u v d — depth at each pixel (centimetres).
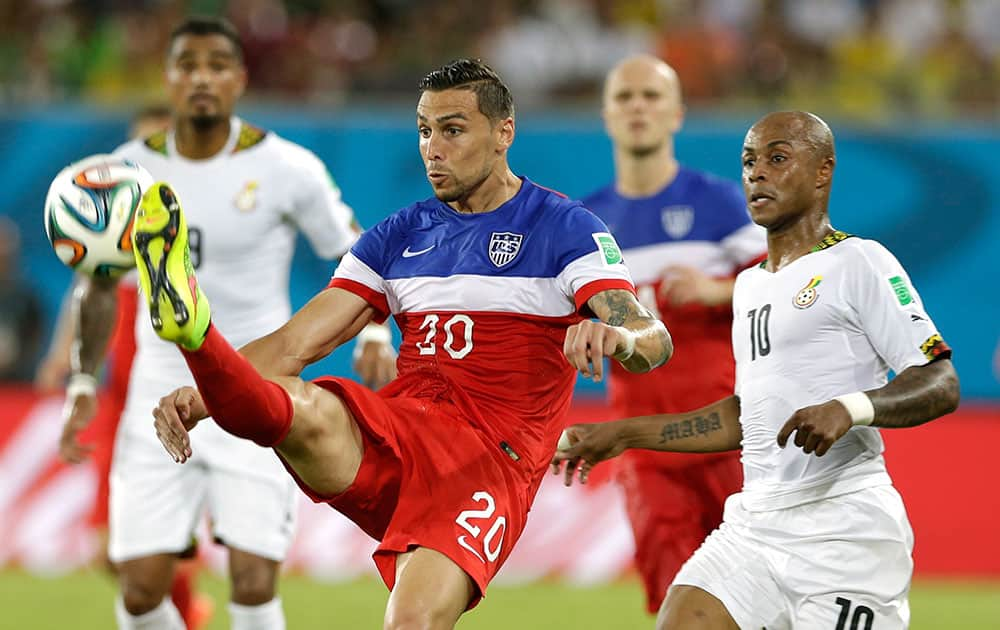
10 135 3972
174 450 1457
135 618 2234
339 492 1579
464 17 5044
